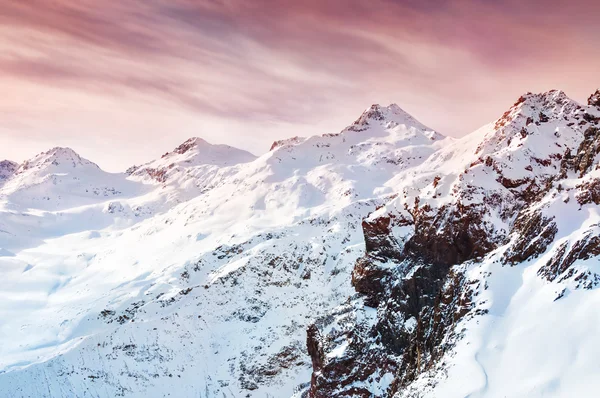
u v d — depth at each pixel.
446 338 90.69
